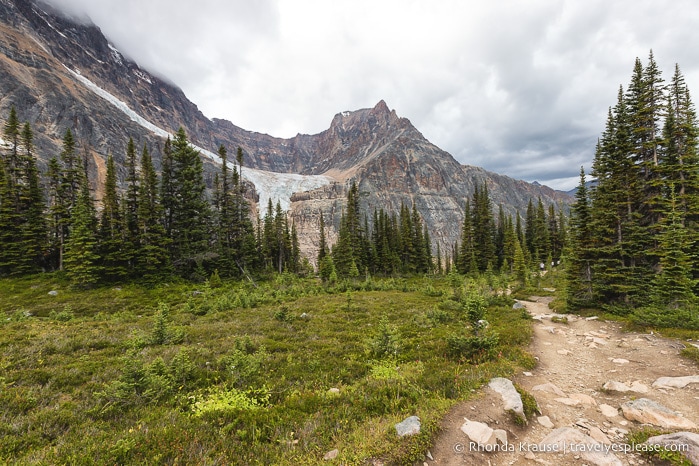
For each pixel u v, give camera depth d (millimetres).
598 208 21531
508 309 22625
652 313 15312
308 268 69625
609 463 5227
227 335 15203
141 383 7793
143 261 39688
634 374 9602
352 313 21500
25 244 39656
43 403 7641
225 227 49969
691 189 20062
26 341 13047
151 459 5168
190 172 45594
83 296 31656
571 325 17391
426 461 5211
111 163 43406
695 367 9539
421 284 51281
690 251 18469
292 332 15859
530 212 80875
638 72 22500
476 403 7184
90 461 4996
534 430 6555
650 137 21688
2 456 5324
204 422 6570
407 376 9203
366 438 5652
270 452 5574
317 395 8086
